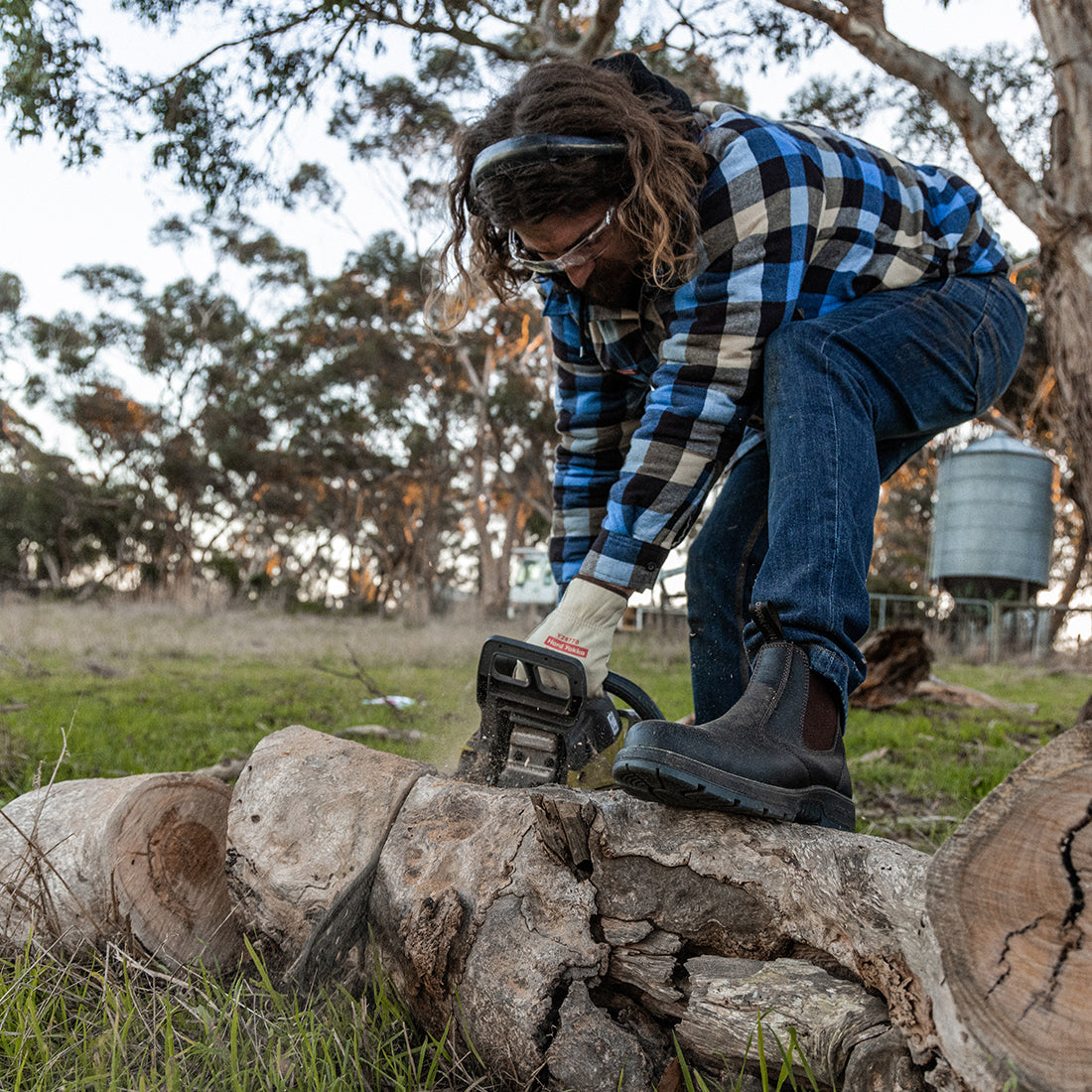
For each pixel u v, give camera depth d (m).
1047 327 5.21
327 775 1.42
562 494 1.89
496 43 5.95
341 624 18.12
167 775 1.56
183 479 32.06
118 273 30.94
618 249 1.45
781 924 1.07
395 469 31.50
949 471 17.36
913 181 1.62
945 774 3.85
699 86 7.06
